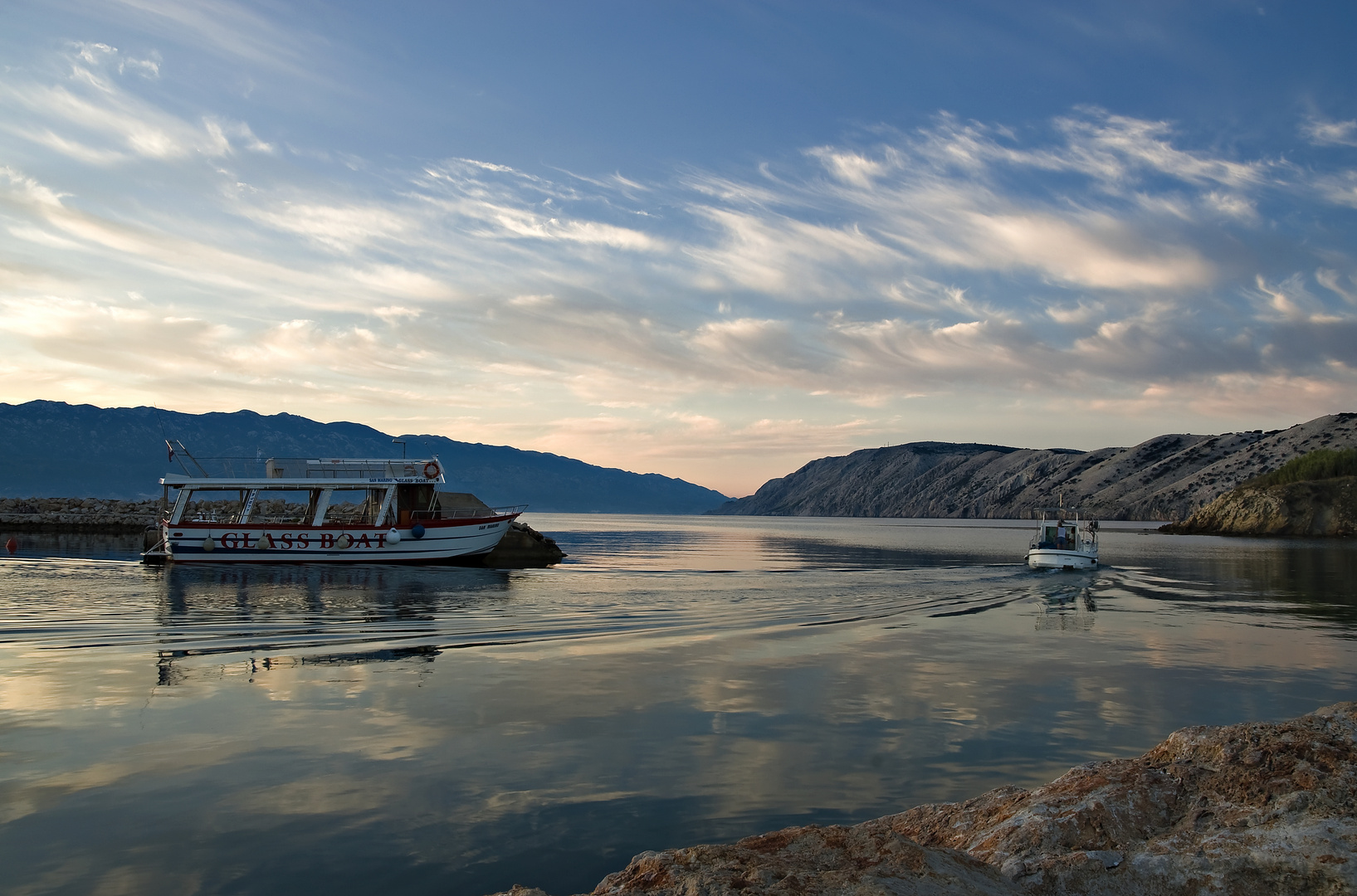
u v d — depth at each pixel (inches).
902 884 202.1
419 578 1486.2
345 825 343.9
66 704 542.3
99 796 375.9
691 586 1425.9
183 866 305.1
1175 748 305.7
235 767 417.4
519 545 2034.9
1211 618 1064.2
